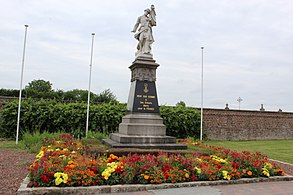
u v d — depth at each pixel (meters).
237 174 6.76
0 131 17.50
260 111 24.58
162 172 6.21
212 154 8.85
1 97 18.94
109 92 33.81
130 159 6.48
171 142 10.15
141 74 11.05
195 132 20.47
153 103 10.98
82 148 8.61
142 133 10.24
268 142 21.69
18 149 12.41
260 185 6.48
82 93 42.19
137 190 5.73
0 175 6.89
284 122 25.59
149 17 11.79
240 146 18.03
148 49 11.40
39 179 5.48
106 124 18.34
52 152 7.07
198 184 6.22
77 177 5.62
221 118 22.97
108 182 5.81
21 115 17.39
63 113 18.00
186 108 21.05
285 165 10.09
